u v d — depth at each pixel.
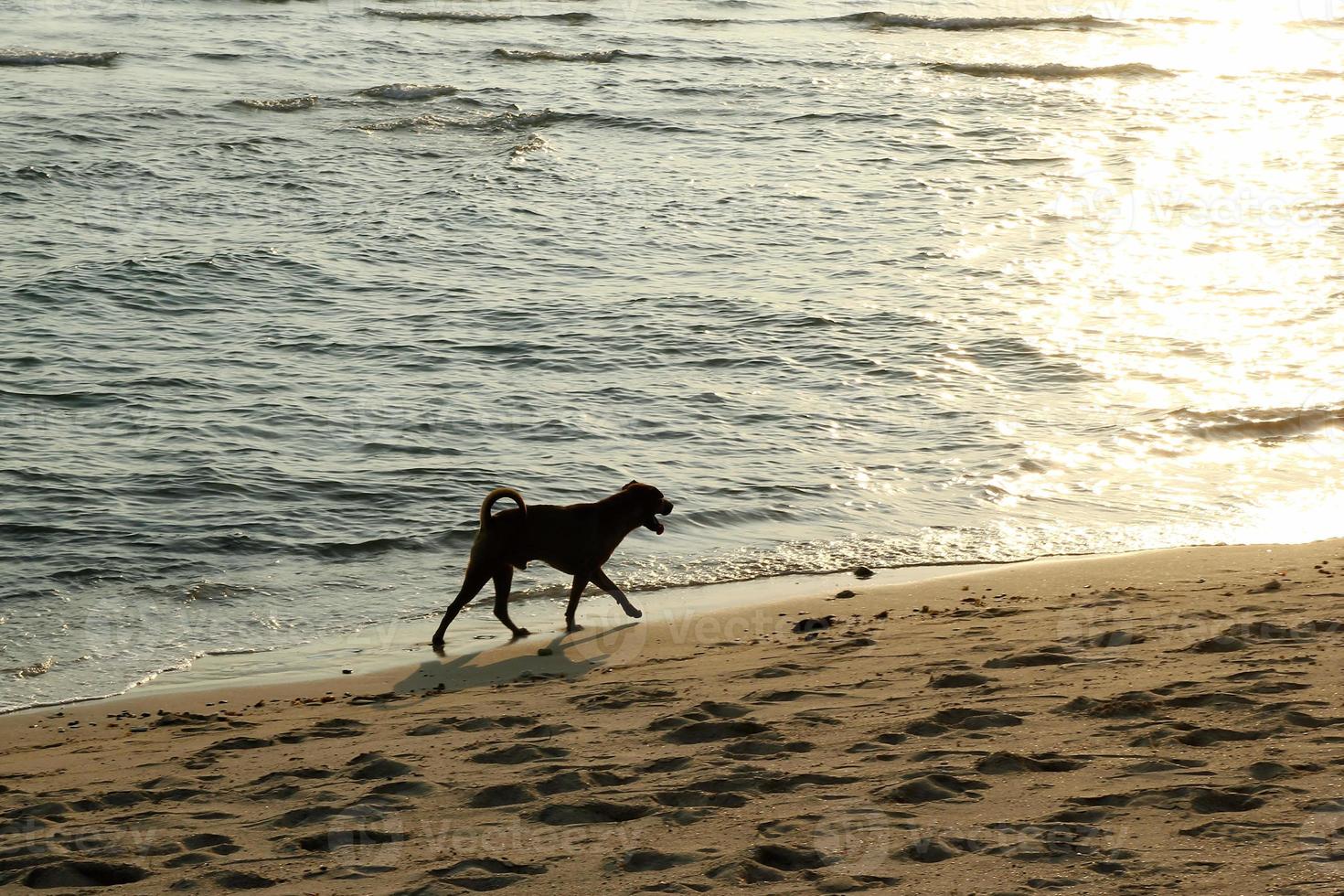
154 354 17.95
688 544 11.98
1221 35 49.72
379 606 10.60
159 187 27.52
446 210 26.50
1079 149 32.50
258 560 11.57
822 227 25.62
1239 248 24.12
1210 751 5.16
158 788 5.96
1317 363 17.86
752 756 5.70
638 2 52.97
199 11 47.75
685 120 35.12
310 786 5.78
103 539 11.88
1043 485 13.65
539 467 14.09
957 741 5.62
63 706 8.54
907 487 13.59
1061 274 22.52
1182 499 13.18
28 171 27.59
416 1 51.50
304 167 29.67
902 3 54.53
